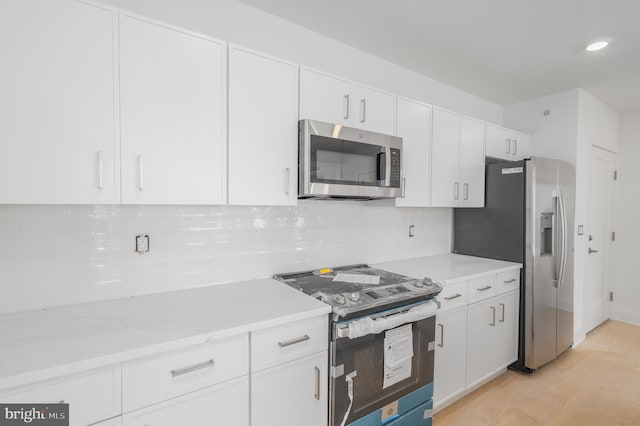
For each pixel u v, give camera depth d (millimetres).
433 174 2307
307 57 2021
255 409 1236
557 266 2600
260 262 1857
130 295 1481
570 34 2045
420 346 1694
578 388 2307
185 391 1087
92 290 1397
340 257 2213
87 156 1123
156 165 1259
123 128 1187
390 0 1725
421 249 2740
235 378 1186
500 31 2023
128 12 1187
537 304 2467
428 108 2262
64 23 1070
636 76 2691
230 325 1168
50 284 1312
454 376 2061
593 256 3344
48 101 1052
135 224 1483
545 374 2504
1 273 1229
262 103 1513
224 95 1410
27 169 1028
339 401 1406
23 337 1050
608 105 3424
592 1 1698
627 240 3619
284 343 1283
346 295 1524
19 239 1251
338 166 1687
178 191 1312
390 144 1910
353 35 2098
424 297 1687
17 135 1011
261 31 1834
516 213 2512
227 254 1742
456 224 2941
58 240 1322
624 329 3422
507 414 2014
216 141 1395
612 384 2363
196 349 1103
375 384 1521
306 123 1571
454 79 2795
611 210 3635
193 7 1617
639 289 3545
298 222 2002
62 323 1170
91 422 937
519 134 3080
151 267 1530
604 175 3463
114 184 1176
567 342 2775
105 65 1145
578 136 2951
